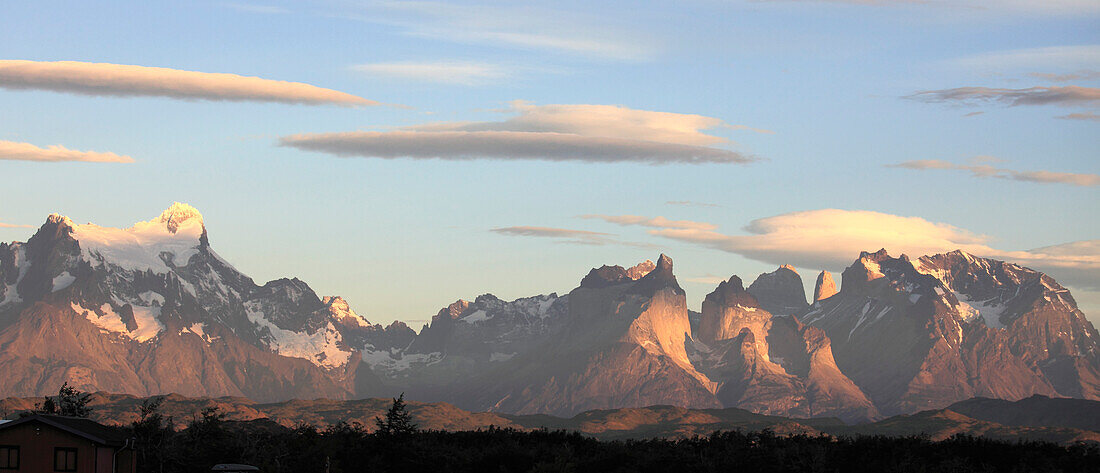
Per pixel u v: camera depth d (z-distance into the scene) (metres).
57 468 152.00
